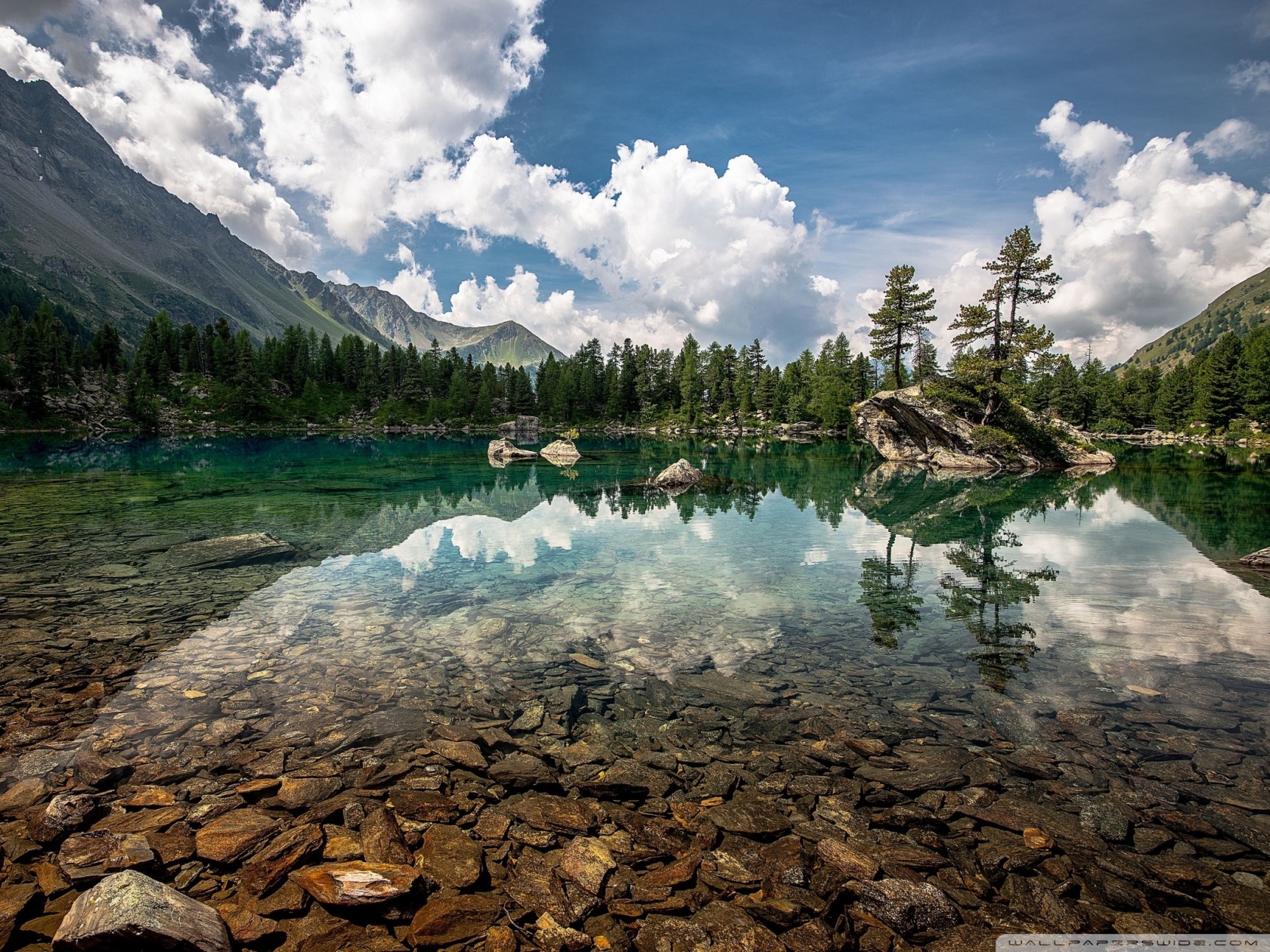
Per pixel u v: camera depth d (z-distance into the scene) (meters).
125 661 9.05
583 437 111.62
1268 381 84.56
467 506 25.94
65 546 16.56
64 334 120.81
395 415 134.88
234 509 23.59
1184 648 10.20
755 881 4.75
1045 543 19.14
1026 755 6.75
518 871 4.82
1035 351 50.84
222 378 129.12
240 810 5.48
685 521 23.06
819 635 10.78
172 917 3.90
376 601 12.38
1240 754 6.77
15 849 4.90
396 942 4.14
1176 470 46.28
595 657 9.57
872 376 116.69
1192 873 4.88
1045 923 4.36
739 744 6.95
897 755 6.73
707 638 10.55
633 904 4.52
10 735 6.80
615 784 6.08
